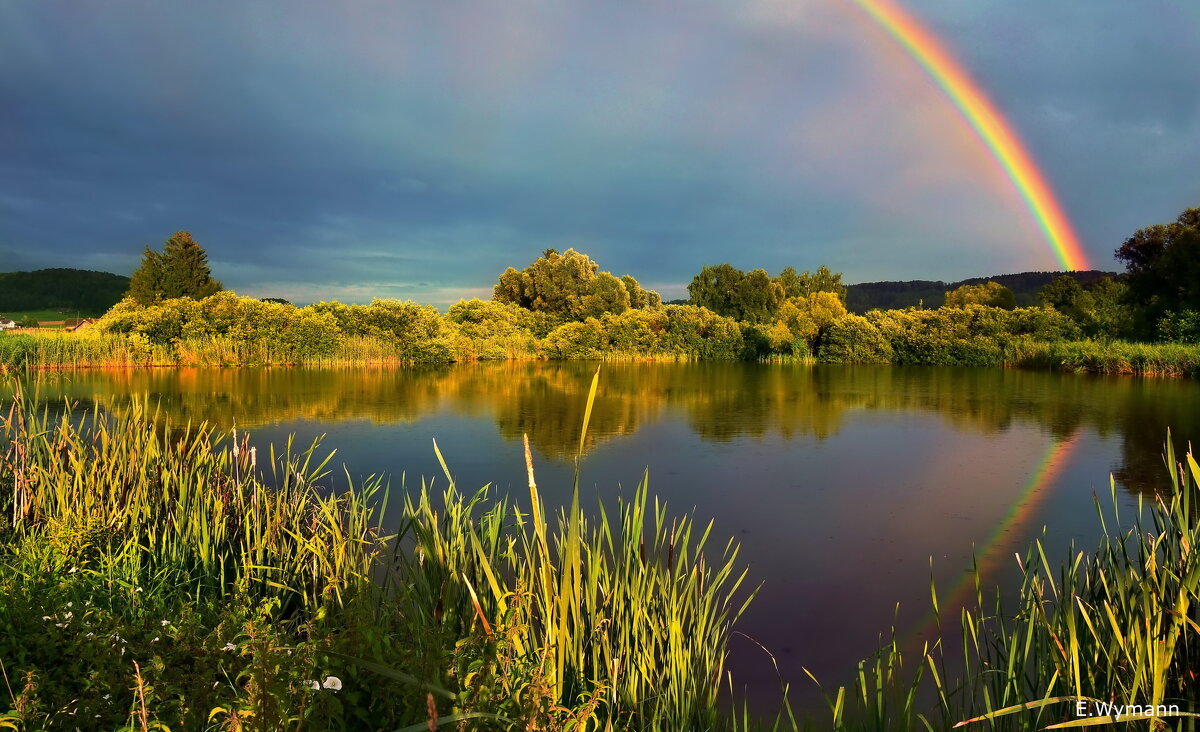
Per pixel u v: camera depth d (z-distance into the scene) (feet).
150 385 58.65
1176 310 88.48
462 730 6.32
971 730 10.24
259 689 6.57
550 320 138.00
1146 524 21.72
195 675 7.71
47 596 10.37
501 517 14.10
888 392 61.00
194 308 81.56
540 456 32.12
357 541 15.55
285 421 40.93
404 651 7.73
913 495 25.57
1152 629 9.10
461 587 11.29
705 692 11.52
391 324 91.76
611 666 10.98
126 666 8.23
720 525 21.79
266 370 76.59
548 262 157.79
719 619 13.52
